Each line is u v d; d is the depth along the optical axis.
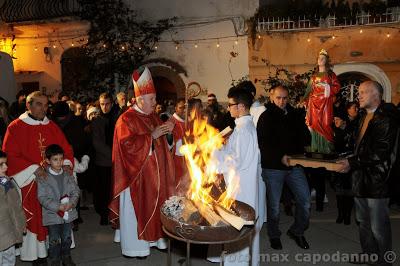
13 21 14.03
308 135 5.20
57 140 4.81
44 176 4.32
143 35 12.87
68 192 4.41
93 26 13.15
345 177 5.95
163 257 4.98
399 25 10.13
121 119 4.90
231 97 4.12
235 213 3.27
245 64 11.73
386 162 4.06
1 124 6.26
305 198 5.05
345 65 10.73
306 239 5.53
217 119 6.42
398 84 10.31
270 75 11.41
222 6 11.89
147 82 4.93
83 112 8.38
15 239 4.09
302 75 10.77
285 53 11.23
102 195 6.26
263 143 4.97
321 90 5.12
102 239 5.66
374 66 10.47
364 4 10.47
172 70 12.59
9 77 10.09
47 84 14.27
